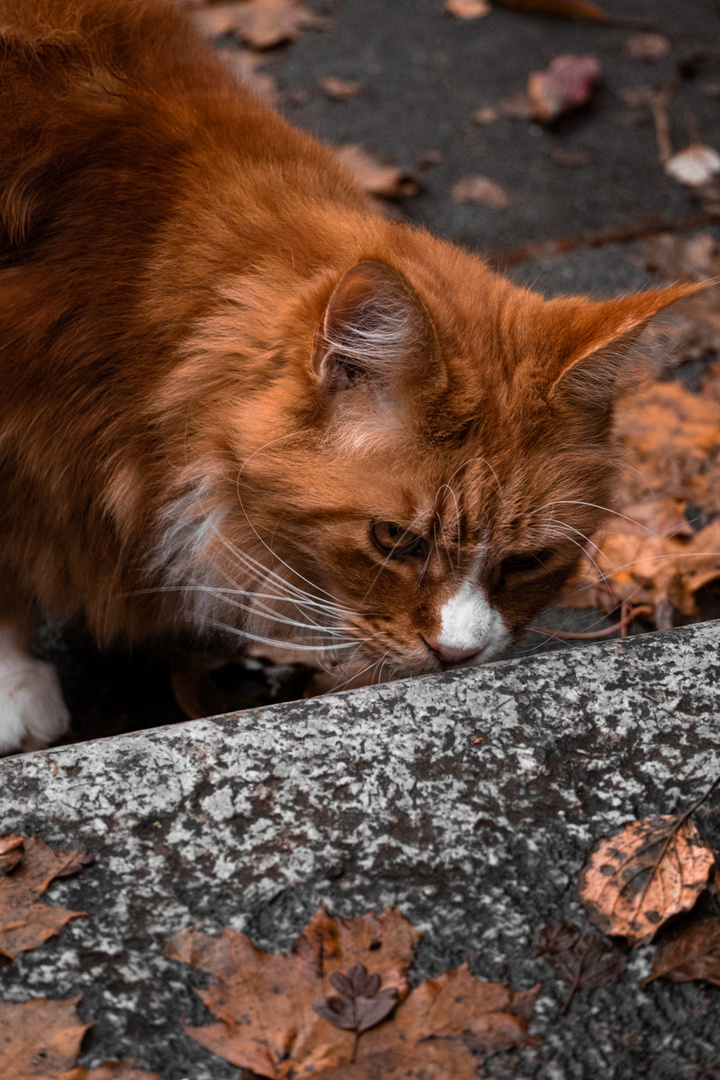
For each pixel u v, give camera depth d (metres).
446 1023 1.00
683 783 1.04
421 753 1.05
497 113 1.79
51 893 1.01
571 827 1.03
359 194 1.16
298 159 1.14
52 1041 0.99
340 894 1.02
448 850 1.03
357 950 1.01
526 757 1.05
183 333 1.09
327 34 1.97
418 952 1.01
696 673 1.07
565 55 1.95
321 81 1.84
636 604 1.23
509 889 1.02
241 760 1.04
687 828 1.03
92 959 1.00
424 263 1.11
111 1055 0.99
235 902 1.02
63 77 1.11
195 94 1.13
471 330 1.09
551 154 1.72
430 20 2.04
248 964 1.00
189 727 1.05
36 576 1.14
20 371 1.09
